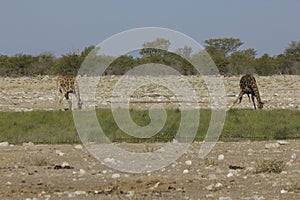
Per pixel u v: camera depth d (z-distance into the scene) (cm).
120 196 3038
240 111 7200
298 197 2919
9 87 14475
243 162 4128
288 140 5431
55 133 5738
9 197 3039
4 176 3625
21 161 4209
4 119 6531
